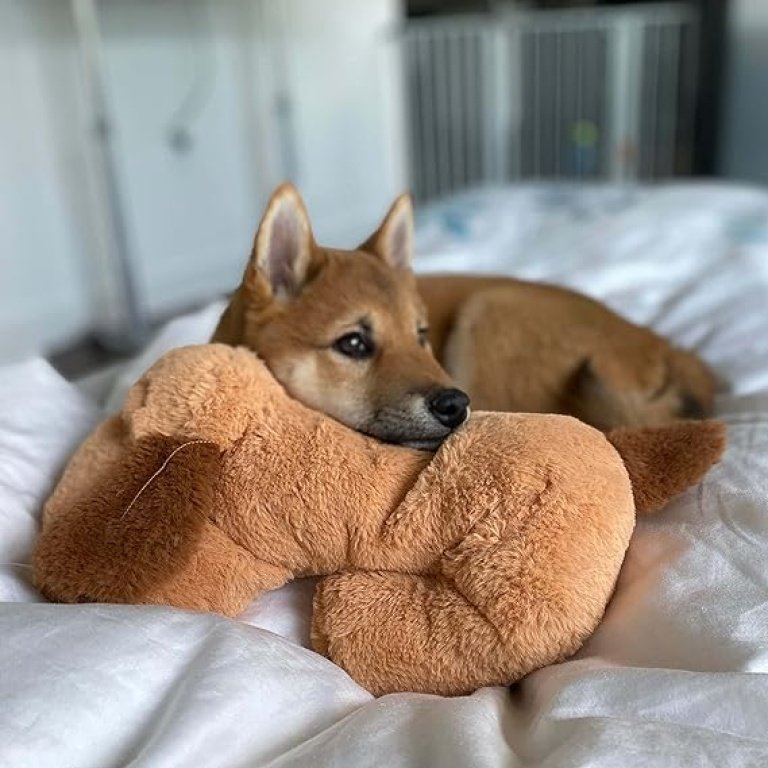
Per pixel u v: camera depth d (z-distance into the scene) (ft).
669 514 1.45
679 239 3.34
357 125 7.17
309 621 1.39
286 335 1.83
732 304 2.75
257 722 1.06
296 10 6.50
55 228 5.24
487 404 2.36
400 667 1.24
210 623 1.18
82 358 5.09
